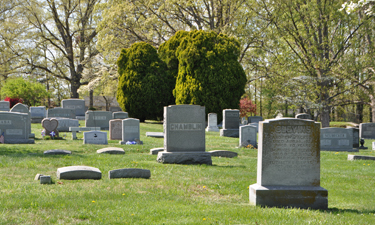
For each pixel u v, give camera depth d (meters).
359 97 37.75
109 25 37.50
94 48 50.00
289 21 37.41
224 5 37.22
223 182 9.72
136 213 6.48
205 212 6.68
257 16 37.91
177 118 12.77
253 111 42.81
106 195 7.75
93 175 9.52
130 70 31.56
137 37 39.56
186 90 29.55
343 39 36.06
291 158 7.65
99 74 44.78
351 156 15.92
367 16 33.69
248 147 18.62
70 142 17.73
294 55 39.88
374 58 33.81
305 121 7.68
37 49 47.59
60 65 53.59
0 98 51.09
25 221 5.74
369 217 6.79
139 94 31.17
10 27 45.44
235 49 30.66
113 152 14.61
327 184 10.47
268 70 39.62
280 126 7.62
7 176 9.34
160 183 9.26
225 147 18.72
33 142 16.88
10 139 16.58
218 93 29.48
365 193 9.38
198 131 12.91
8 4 45.19
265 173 7.61
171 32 40.53
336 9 33.84
